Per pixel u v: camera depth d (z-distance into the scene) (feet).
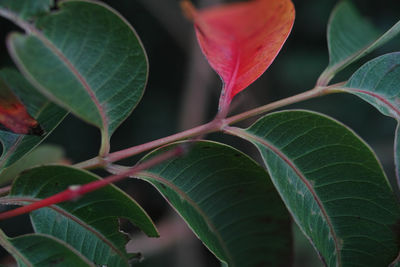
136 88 1.96
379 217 1.97
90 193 1.96
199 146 1.97
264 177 1.97
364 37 2.47
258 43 1.94
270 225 1.95
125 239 2.00
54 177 1.94
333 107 5.17
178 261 4.59
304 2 5.36
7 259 2.70
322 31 5.32
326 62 5.30
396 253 1.97
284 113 1.97
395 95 2.01
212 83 5.09
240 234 1.96
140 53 1.94
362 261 1.98
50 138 5.24
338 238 1.98
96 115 1.95
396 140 1.97
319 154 1.97
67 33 1.89
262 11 1.90
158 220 5.31
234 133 1.99
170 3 5.47
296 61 5.37
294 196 1.96
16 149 2.01
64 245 1.98
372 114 5.10
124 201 1.96
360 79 2.02
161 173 1.98
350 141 1.96
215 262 5.05
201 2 4.95
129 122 5.81
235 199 1.97
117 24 1.91
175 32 5.49
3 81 1.90
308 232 1.95
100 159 1.98
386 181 1.96
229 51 1.96
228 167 1.97
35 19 1.88
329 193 1.98
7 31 4.14
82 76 1.91
